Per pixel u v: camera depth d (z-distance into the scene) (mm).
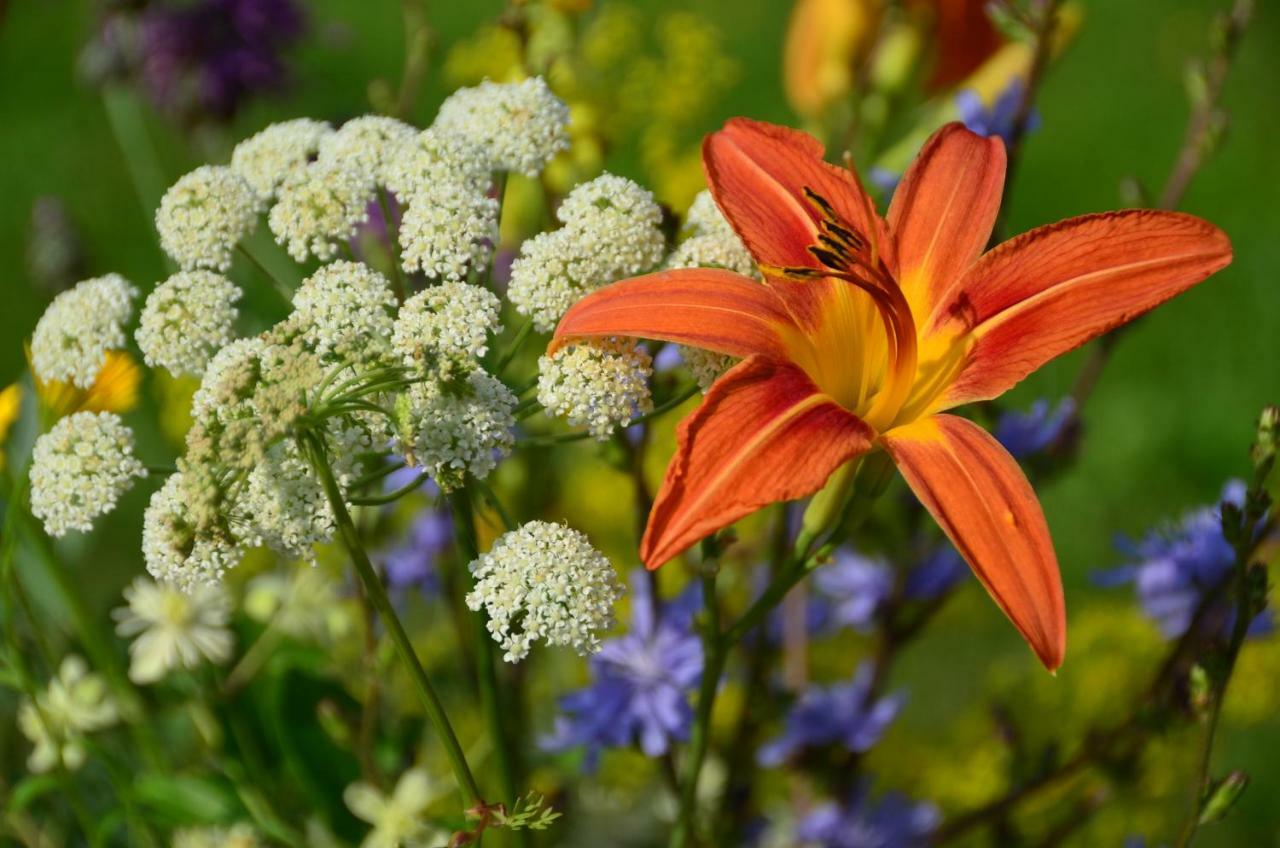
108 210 1208
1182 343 1173
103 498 509
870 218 528
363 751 575
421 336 502
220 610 596
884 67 707
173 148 966
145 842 596
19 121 1338
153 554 502
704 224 546
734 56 1475
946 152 550
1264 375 1147
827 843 637
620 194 526
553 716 672
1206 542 616
